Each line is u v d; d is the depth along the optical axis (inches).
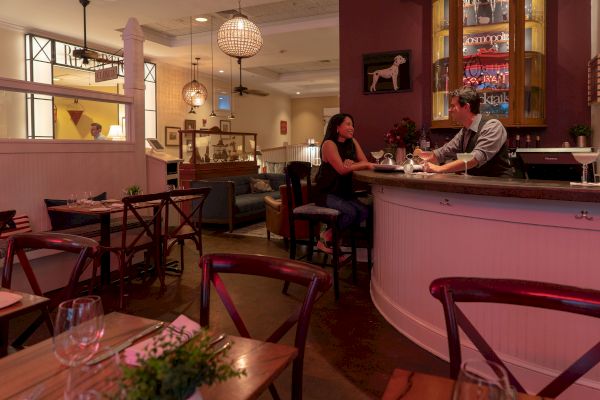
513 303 47.0
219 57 361.7
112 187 189.2
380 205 131.0
